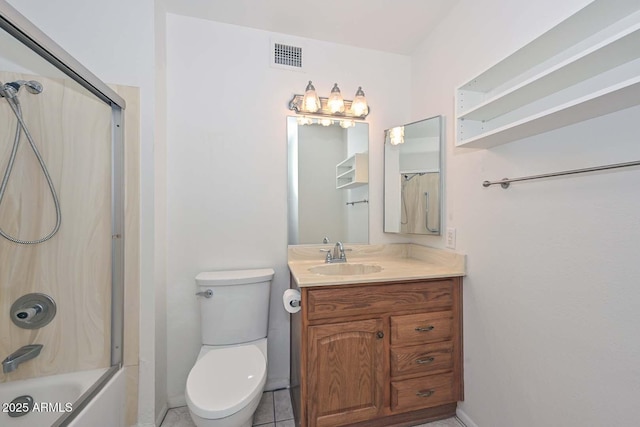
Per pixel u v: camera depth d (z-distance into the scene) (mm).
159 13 1466
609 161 842
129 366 1340
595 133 879
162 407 1488
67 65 1029
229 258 1679
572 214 947
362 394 1306
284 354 1759
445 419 1466
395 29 1704
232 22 1650
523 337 1130
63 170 1240
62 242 1236
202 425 1017
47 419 1050
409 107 1981
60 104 1229
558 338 993
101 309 1289
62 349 1233
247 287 1522
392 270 1483
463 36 1456
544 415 1042
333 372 1272
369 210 1916
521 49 965
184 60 1600
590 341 893
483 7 1319
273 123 1740
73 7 1331
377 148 1927
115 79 1357
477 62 1357
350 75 1871
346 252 1869
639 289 774
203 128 1631
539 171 1062
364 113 1826
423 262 1754
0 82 1110
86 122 1271
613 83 818
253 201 1713
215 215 1653
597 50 724
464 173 1470
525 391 1118
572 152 946
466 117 1256
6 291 1162
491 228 1294
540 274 1058
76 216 1260
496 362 1256
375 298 1328
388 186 1901
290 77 1764
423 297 1402
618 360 819
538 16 1041
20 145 1177
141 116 1378
